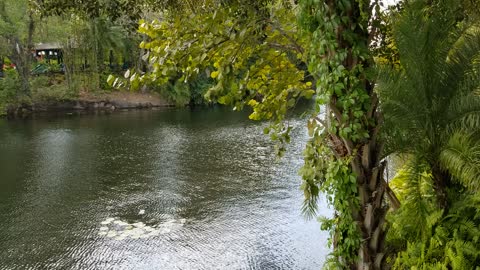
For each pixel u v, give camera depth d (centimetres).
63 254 816
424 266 453
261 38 465
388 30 477
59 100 2855
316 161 463
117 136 2045
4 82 2703
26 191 1199
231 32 396
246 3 402
